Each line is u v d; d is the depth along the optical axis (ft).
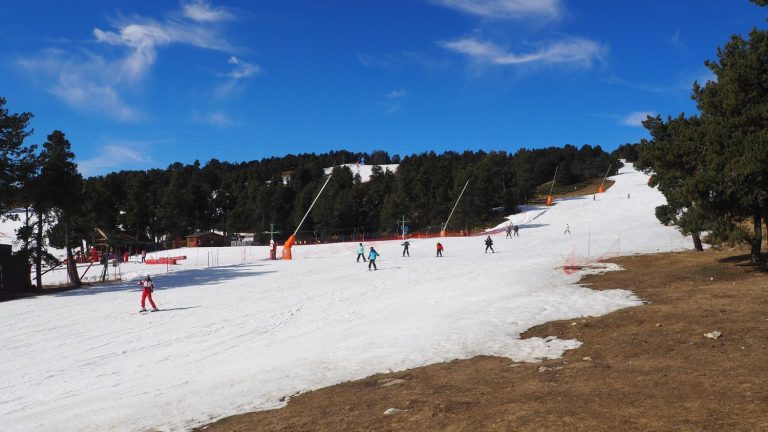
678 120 78.13
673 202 93.91
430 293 80.28
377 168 490.08
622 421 21.65
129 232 347.36
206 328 64.13
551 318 51.78
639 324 44.06
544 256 134.82
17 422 34.22
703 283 65.98
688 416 21.45
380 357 41.73
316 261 155.53
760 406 21.76
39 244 120.16
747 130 64.85
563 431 21.30
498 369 34.55
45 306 88.12
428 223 348.79
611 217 270.67
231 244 352.49
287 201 413.39
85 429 30.83
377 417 26.58
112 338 60.95
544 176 541.75
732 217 68.69
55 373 47.24
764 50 64.23
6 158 113.70
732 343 34.53
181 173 479.82
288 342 53.47
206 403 33.68
